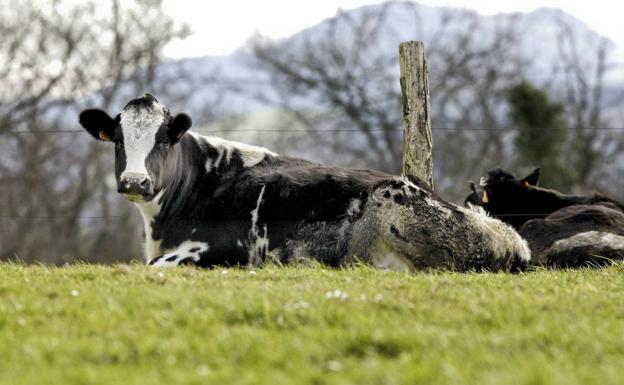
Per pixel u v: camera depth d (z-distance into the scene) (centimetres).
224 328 915
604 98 6431
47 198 4688
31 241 4594
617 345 867
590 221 1720
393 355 855
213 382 758
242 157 1609
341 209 1530
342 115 5678
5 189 4681
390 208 1498
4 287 1109
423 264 1491
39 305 1005
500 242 1502
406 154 1825
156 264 1513
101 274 1237
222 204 1564
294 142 5653
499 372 774
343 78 5709
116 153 1512
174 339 875
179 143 1553
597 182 5209
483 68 5862
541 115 4962
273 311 965
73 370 793
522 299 1055
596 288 1170
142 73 5106
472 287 1164
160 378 772
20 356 843
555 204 2156
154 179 1485
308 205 1541
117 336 899
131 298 1033
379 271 1339
